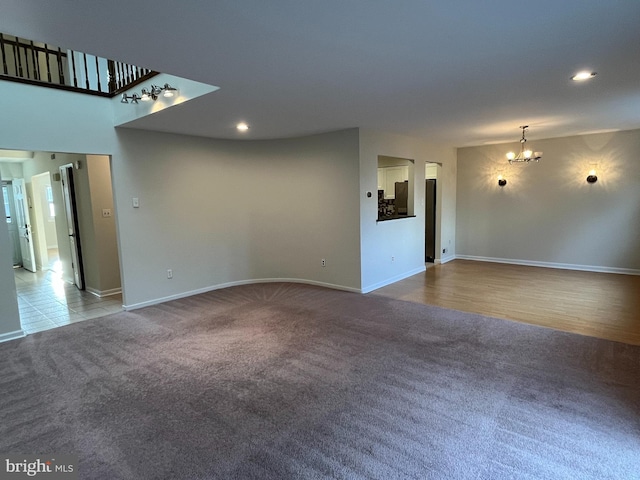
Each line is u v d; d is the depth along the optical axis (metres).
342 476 1.92
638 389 2.68
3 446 2.21
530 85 3.21
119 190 4.62
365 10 1.87
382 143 5.54
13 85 3.79
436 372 2.98
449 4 1.83
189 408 2.56
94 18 1.91
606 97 3.64
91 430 2.35
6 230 3.83
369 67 2.69
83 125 4.30
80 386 2.88
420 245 6.74
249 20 1.96
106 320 4.40
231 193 5.77
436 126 5.07
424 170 6.69
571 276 6.20
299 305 4.82
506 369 3.01
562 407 2.48
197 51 2.36
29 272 7.46
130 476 1.95
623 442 2.13
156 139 4.93
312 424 2.35
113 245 5.66
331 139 5.37
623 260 6.27
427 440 2.18
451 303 4.83
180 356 3.37
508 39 2.26
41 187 7.65
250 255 6.04
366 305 4.77
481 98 3.62
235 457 2.08
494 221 7.53
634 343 3.47
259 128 4.84
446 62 2.63
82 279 5.94
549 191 6.84
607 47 2.41
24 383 2.95
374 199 5.46
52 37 2.14
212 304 4.95
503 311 4.47
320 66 2.65
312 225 5.74
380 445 2.15
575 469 1.94
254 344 3.60
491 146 7.38
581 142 6.43
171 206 5.12
